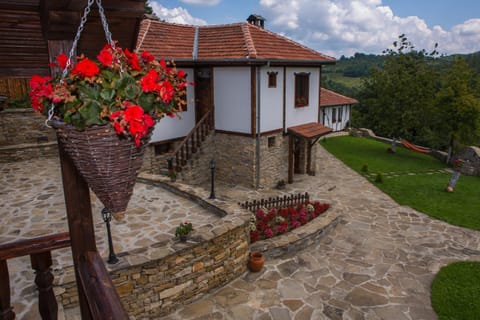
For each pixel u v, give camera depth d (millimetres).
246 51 13930
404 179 18359
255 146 14391
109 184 1879
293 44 16672
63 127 1794
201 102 15859
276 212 10781
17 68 4938
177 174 14039
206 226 7527
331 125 32844
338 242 10430
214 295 7320
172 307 6734
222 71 14555
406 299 7676
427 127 24359
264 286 7746
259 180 14883
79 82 1859
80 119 1719
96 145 1781
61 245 2711
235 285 7727
